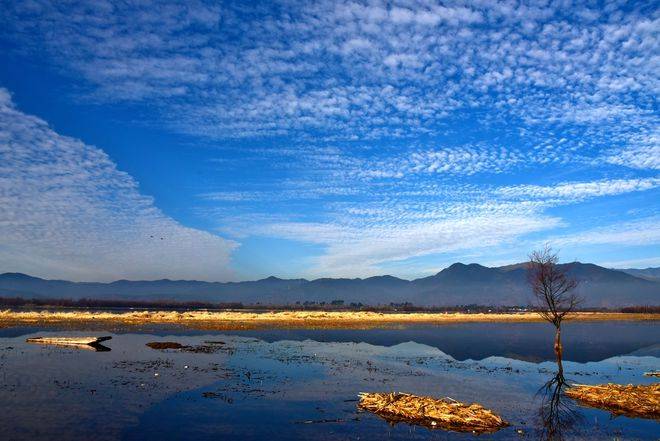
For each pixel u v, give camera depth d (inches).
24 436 784.9
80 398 1040.8
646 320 5083.7
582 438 845.2
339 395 1138.7
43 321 3090.6
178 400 1053.8
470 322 4350.4
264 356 1756.9
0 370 1333.7
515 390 1251.2
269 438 810.8
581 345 2481.5
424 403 998.4
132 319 3432.6
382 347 2212.1
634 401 1052.5
